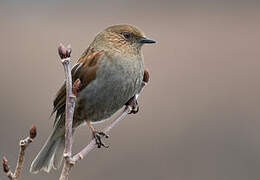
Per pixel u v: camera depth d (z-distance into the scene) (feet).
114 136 44.27
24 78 51.34
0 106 46.55
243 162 41.52
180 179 40.55
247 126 45.32
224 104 48.44
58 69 52.95
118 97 27.50
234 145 43.27
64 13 69.67
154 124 45.75
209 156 42.24
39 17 67.36
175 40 62.34
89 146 21.08
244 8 75.20
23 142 19.90
